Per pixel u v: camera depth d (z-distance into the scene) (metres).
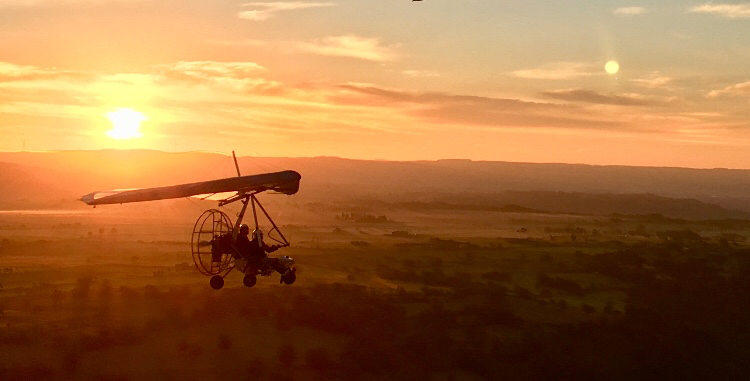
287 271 24.27
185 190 23.27
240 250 24.09
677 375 42.34
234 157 24.55
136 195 22.98
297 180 23.92
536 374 41.28
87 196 23.39
